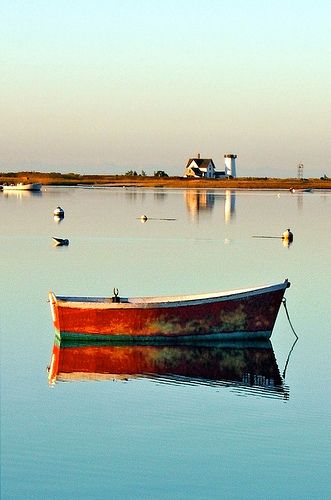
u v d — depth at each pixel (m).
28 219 189.62
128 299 64.56
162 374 54.00
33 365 55.28
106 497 35.69
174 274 96.31
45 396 48.62
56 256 113.94
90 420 44.56
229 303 63.12
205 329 62.88
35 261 107.56
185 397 48.91
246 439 42.19
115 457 39.75
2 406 46.69
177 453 40.38
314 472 38.53
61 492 36.09
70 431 42.91
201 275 95.75
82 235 149.12
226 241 140.00
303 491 36.66
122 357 58.44
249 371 55.28
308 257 115.81
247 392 50.09
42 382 51.41
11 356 57.53
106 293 81.69
